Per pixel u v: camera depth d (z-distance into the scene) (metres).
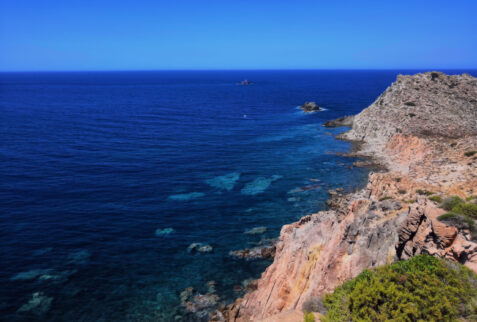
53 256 46.31
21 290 39.66
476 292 16.70
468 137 72.62
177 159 90.31
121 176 76.50
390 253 24.97
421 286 17.36
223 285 41.72
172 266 45.09
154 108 187.75
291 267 34.34
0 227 52.78
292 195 67.69
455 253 19.34
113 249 48.53
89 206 61.19
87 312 36.97
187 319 36.50
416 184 42.62
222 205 63.00
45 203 61.62
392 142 92.44
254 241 51.09
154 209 60.94
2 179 71.56
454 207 22.25
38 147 96.69
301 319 20.50
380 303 17.45
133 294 39.91
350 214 31.64
